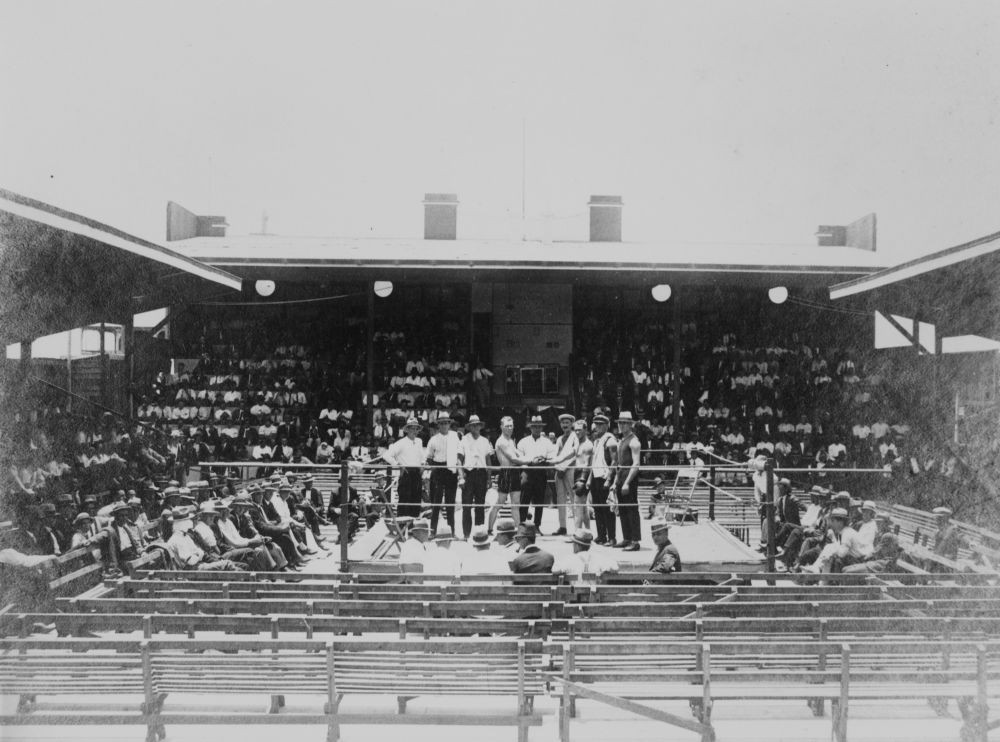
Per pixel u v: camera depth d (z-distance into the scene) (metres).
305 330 30.70
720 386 28.88
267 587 11.66
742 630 9.79
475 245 28.38
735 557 14.49
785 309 30.03
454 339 30.64
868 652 9.11
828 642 8.84
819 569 13.91
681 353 30.06
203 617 9.23
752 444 27.67
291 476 18.02
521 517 18.41
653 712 8.52
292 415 28.39
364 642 8.83
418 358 29.88
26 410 16.56
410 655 8.76
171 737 9.18
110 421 18.83
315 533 17.72
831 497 16.41
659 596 11.41
